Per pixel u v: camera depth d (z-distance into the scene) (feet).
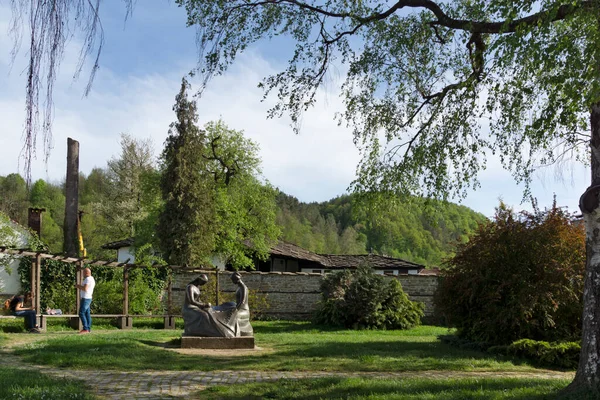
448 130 42.55
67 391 25.13
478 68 39.83
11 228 97.09
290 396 26.66
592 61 27.14
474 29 34.73
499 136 40.73
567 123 32.60
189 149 112.27
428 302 87.10
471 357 42.86
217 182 133.49
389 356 42.04
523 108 37.93
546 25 28.02
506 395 25.53
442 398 25.12
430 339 58.34
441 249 185.06
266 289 87.45
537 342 42.50
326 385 29.07
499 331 47.01
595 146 26.12
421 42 42.32
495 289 47.37
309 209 326.65
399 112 46.03
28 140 14.80
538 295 45.03
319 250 270.67
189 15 37.83
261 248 135.85
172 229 110.22
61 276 73.05
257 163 135.95
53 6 14.78
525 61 32.14
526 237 46.62
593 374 24.31
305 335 59.88
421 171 44.39
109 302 70.59
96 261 63.36
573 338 45.85
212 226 115.44
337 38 42.16
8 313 59.06
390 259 146.00
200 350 45.11
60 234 197.36
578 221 48.80
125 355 38.99
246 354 43.04
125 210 165.48
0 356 38.09
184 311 47.83
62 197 219.41
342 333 66.85
